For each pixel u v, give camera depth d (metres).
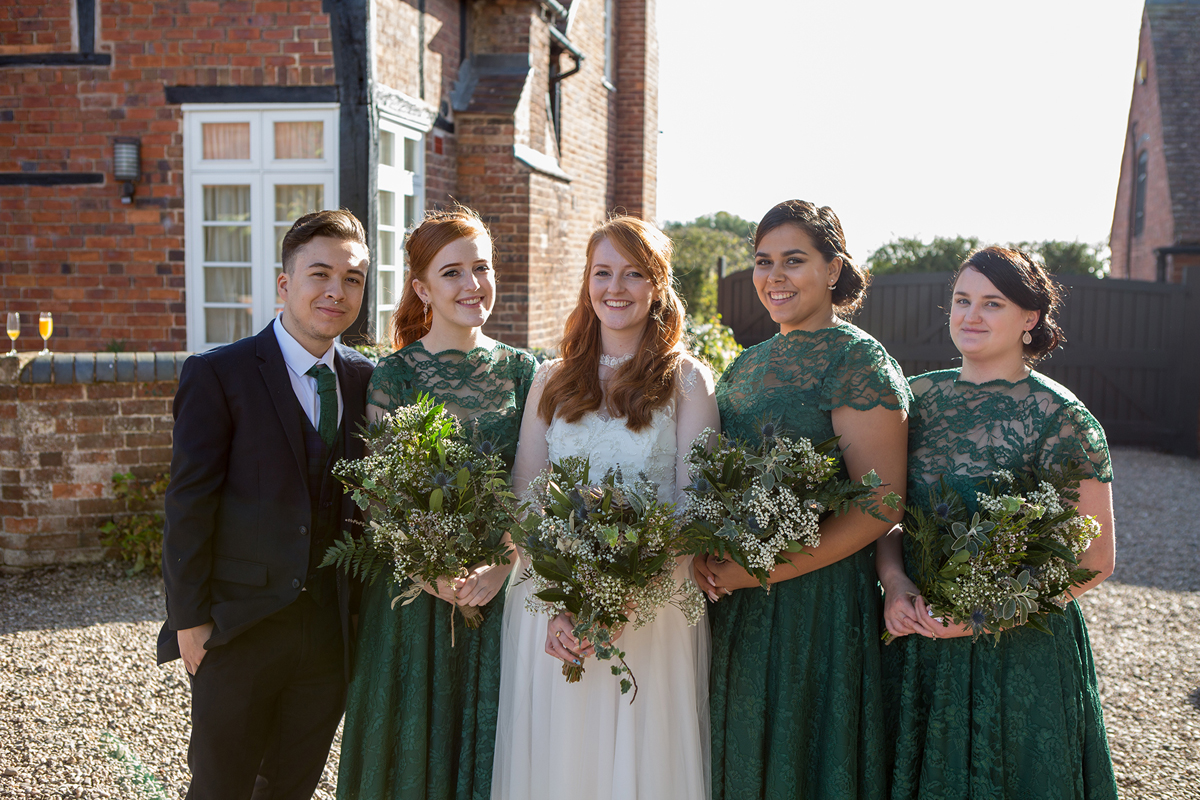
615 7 13.57
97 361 5.44
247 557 2.47
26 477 5.45
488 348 2.77
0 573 5.41
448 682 2.62
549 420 2.61
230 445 2.49
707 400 2.56
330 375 2.59
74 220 7.07
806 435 2.41
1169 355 10.93
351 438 2.62
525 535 2.26
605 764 2.43
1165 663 4.62
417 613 2.59
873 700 2.42
